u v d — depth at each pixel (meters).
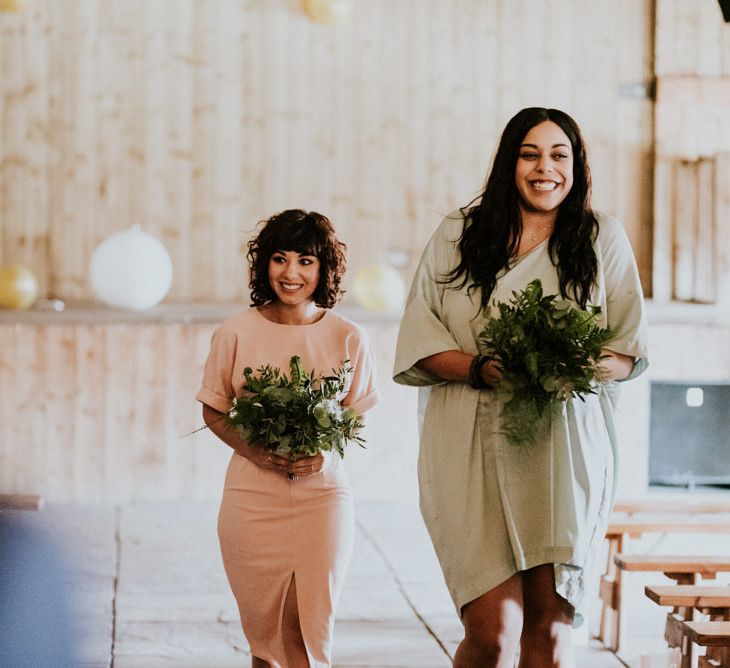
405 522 6.76
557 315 2.77
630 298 2.99
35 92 7.55
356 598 5.14
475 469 2.89
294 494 3.16
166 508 7.02
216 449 7.19
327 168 7.77
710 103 7.72
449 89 7.79
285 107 7.72
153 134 7.64
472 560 2.86
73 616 1.14
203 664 4.19
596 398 2.96
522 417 2.80
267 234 3.25
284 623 3.20
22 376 7.04
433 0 7.76
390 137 7.78
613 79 7.83
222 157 7.70
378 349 7.25
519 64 7.80
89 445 7.11
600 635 4.54
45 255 7.61
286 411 3.06
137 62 7.61
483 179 7.82
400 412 7.28
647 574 5.65
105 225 7.64
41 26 7.54
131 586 5.27
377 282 7.21
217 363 3.23
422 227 7.82
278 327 3.26
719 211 7.38
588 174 2.97
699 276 7.72
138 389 7.12
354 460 7.29
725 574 5.06
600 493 2.92
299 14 7.70
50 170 7.59
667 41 7.72
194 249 7.70
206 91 7.66
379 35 7.75
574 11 7.80
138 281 6.94
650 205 7.87
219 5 7.64
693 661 3.75
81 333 7.07
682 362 7.45
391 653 4.34
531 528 2.86
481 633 2.83
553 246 2.96
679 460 7.55
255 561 3.17
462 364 2.89
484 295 2.95
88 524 6.54
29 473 7.09
